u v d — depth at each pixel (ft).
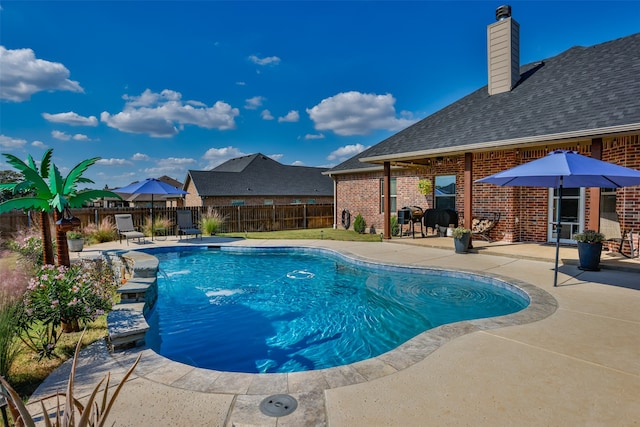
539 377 10.44
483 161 38.24
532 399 9.29
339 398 9.43
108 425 8.51
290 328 18.94
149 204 115.96
